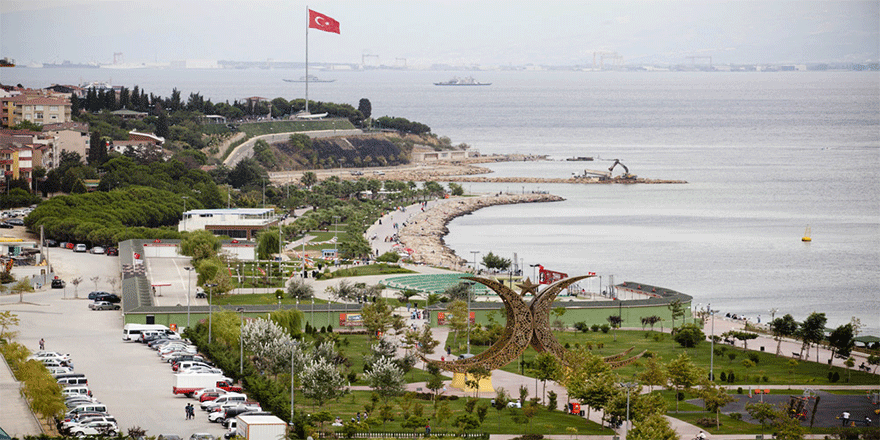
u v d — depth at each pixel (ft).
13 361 616.80
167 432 531.91
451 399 652.07
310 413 591.37
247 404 580.30
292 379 576.61
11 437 487.61
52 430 517.55
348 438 546.26
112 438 485.97
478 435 556.92
